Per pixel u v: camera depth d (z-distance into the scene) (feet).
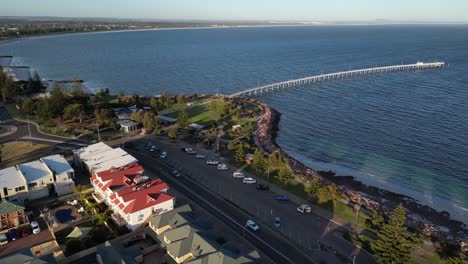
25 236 267.39
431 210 337.72
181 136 499.92
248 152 449.06
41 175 330.13
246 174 382.42
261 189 345.31
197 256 223.30
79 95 640.58
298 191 345.10
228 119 586.86
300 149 487.61
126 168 343.87
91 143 463.42
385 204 346.54
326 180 380.37
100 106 610.65
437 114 613.93
